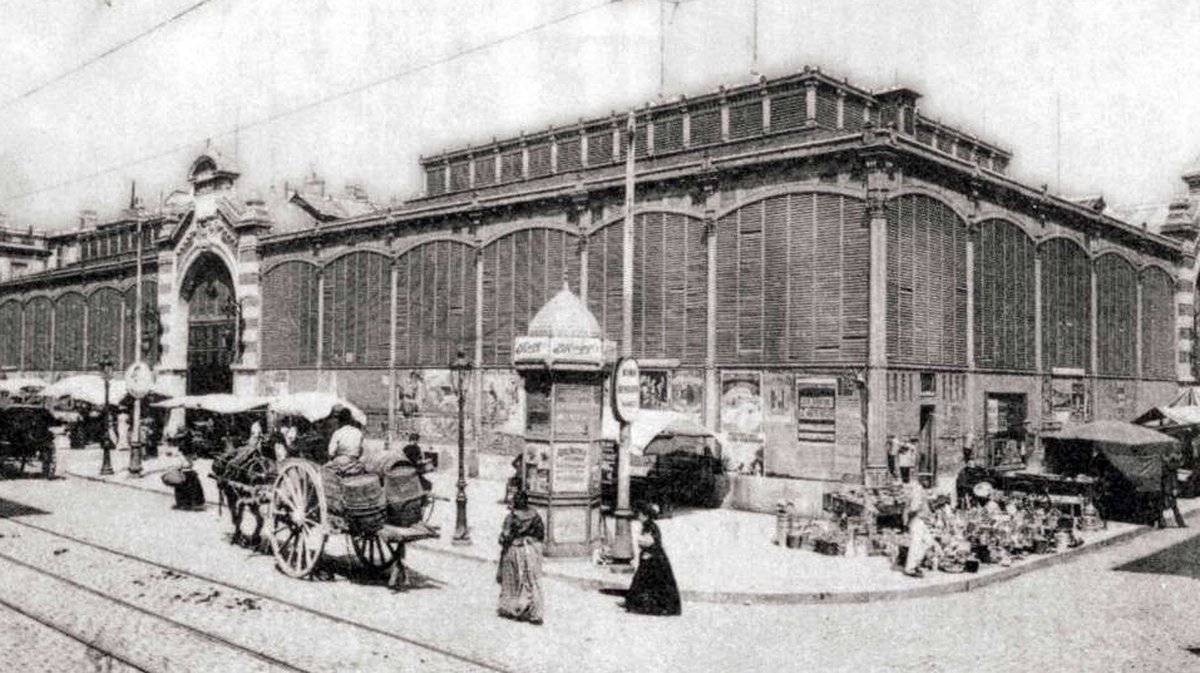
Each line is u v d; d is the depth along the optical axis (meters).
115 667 10.57
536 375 17.89
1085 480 23.08
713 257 26.25
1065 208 32.06
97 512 23.50
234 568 16.59
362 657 11.08
